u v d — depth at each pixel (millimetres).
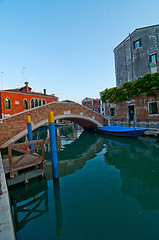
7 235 1912
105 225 2822
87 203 3580
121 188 4238
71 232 2709
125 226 2781
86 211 3285
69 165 6582
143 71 16297
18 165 4684
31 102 21547
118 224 2838
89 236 2582
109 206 3418
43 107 11188
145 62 16094
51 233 2721
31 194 4312
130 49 17516
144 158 6809
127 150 8289
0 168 4773
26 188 4609
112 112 16922
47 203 3729
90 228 2777
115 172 5453
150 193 3930
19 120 9906
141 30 16172
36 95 22453
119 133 12250
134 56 17094
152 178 4832
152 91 11750
